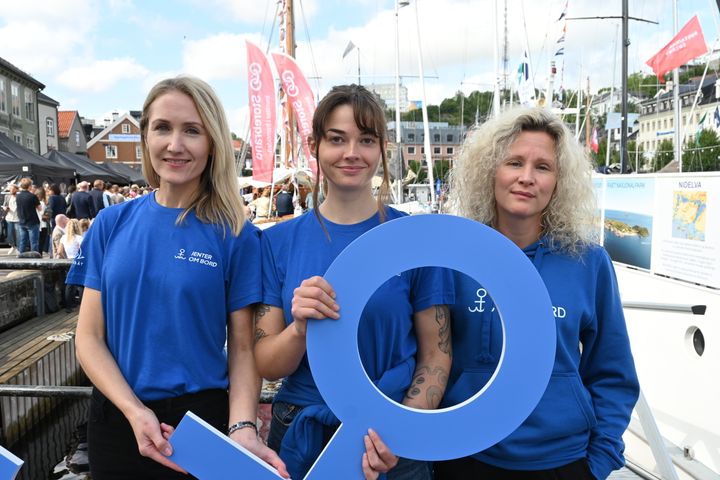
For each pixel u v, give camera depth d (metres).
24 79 40.69
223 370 1.77
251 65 12.36
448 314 1.68
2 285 6.09
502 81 16.98
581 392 1.68
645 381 3.79
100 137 64.69
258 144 12.52
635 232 3.96
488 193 1.79
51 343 5.66
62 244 9.16
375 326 1.59
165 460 1.48
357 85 1.66
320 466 1.44
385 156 1.67
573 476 1.65
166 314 1.66
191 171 1.70
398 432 1.44
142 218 1.73
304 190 18.58
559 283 1.70
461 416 1.43
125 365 1.67
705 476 3.07
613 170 19.78
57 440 5.24
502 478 1.66
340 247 1.63
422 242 1.43
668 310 2.91
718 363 3.11
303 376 1.68
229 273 1.74
